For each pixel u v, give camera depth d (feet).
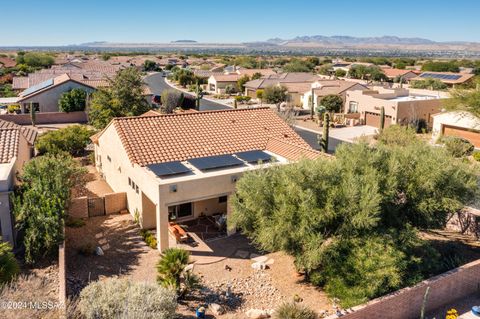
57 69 332.60
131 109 164.96
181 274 60.80
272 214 59.52
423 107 195.11
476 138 160.04
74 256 66.74
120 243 72.90
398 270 53.62
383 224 61.62
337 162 62.75
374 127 201.57
